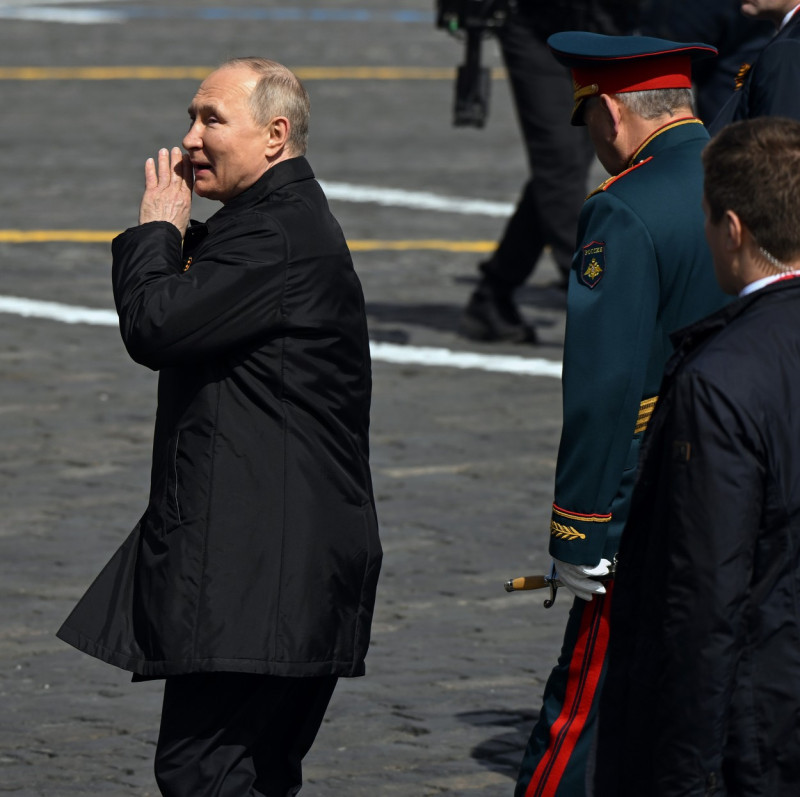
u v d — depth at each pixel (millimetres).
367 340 14898
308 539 14164
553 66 35781
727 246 11922
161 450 14406
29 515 26344
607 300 14734
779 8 18219
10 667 20906
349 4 108688
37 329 37688
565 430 14945
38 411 31797
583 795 15406
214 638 13852
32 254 44688
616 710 12648
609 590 15250
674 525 11445
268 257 14094
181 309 13867
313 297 14266
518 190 55031
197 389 14227
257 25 95438
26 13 97562
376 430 31203
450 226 49625
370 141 62812
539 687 20547
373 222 49844
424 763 18422
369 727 19344
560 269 36531
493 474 28906
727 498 11281
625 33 35406
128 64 79875
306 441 14305
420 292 42312
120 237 14578
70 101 69500
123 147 60125
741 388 11391
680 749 11414
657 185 14914
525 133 36250
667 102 15227
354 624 14633
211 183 14609
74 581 23703
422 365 35875
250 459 14117
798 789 11539
